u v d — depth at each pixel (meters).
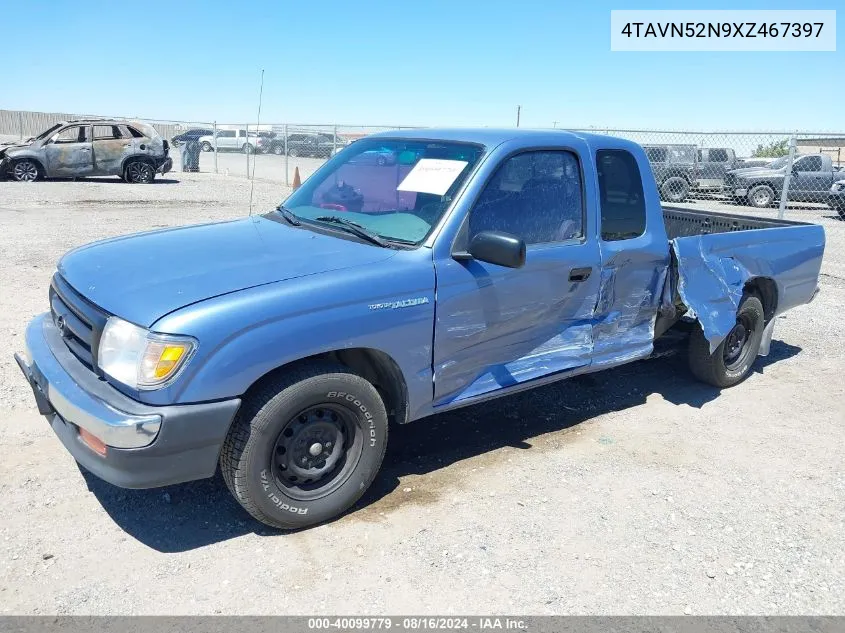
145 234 4.18
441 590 3.06
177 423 2.93
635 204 4.61
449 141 4.13
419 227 3.71
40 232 11.44
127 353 2.99
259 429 3.15
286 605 2.93
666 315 4.91
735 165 19.52
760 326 5.65
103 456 2.99
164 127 38.62
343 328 3.28
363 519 3.58
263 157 27.00
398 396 3.68
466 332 3.76
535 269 3.98
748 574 3.27
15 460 3.97
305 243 3.74
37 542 3.27
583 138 4.36
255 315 3.05
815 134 11.83
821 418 5.10
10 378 5.09
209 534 3.40
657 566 3.29
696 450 4.51
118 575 3.07
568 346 4.36
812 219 17.97
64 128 20.66
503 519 3.62
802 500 3.94
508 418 4.89
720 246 5.07
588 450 4.45
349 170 4.45
